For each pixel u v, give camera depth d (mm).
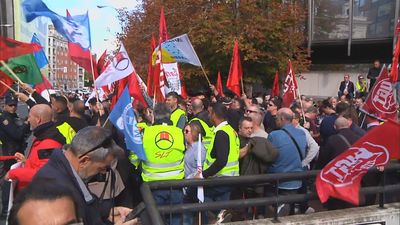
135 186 5008
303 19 23844
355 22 24781
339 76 27016
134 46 23828
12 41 4121
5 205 4875
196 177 4961
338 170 4516
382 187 5078
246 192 5773
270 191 5520
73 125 4648
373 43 24547
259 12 20406
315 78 27703
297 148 5539
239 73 11117
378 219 4965
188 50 9609
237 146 5285
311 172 4801
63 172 2834
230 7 20516
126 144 4793
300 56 22125
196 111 7672
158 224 3447
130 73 6062
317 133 8500
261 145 5367
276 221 4730
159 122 5223
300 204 5770
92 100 8453
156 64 8227
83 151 2920
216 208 4562
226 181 4559
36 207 1495
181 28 20734
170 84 9805
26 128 7562
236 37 19453
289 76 10180
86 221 2877
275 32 20047
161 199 4812
